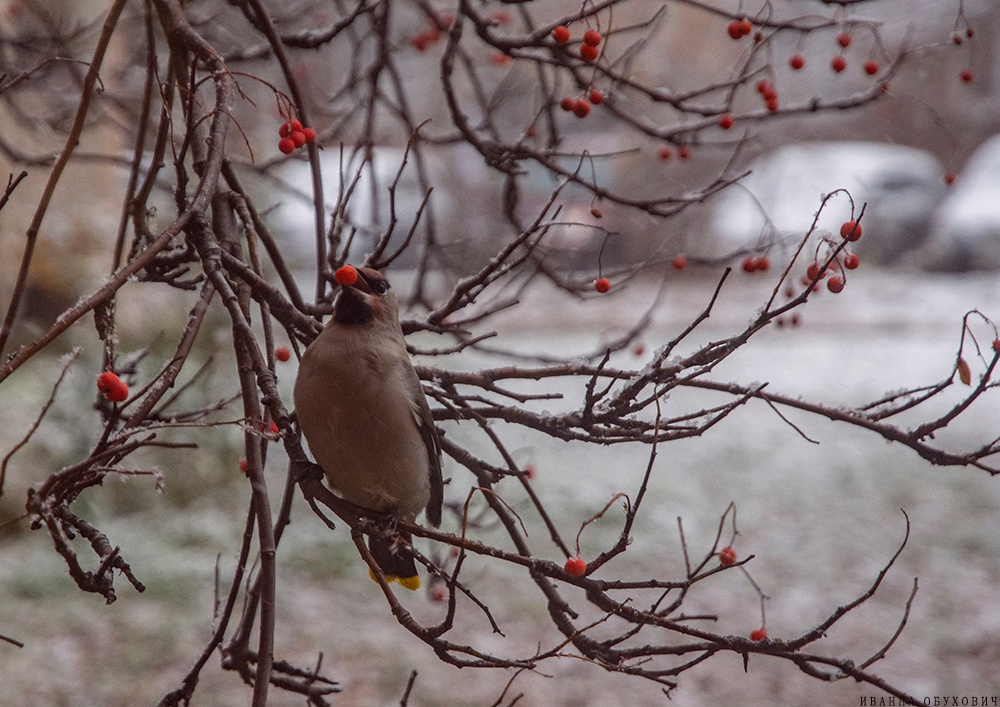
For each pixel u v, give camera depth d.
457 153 18.41
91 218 13.88
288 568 11.82
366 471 4.94
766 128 15.88
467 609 11.34
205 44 4.67
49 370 12.74
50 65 7.84
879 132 28.61
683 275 27.42
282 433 4.45
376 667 10.09
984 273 28.97
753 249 6.55
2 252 13.18
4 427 12.02
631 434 4.66
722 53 21.41
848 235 4.23
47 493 3.61
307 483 4.45
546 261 7.09
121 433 3.67
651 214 6.41
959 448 16.78
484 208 15.98
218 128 4.63
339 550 12.11
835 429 17.86
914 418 18.22
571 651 10.20
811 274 4.46
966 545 13.56
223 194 5.07
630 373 5.00
